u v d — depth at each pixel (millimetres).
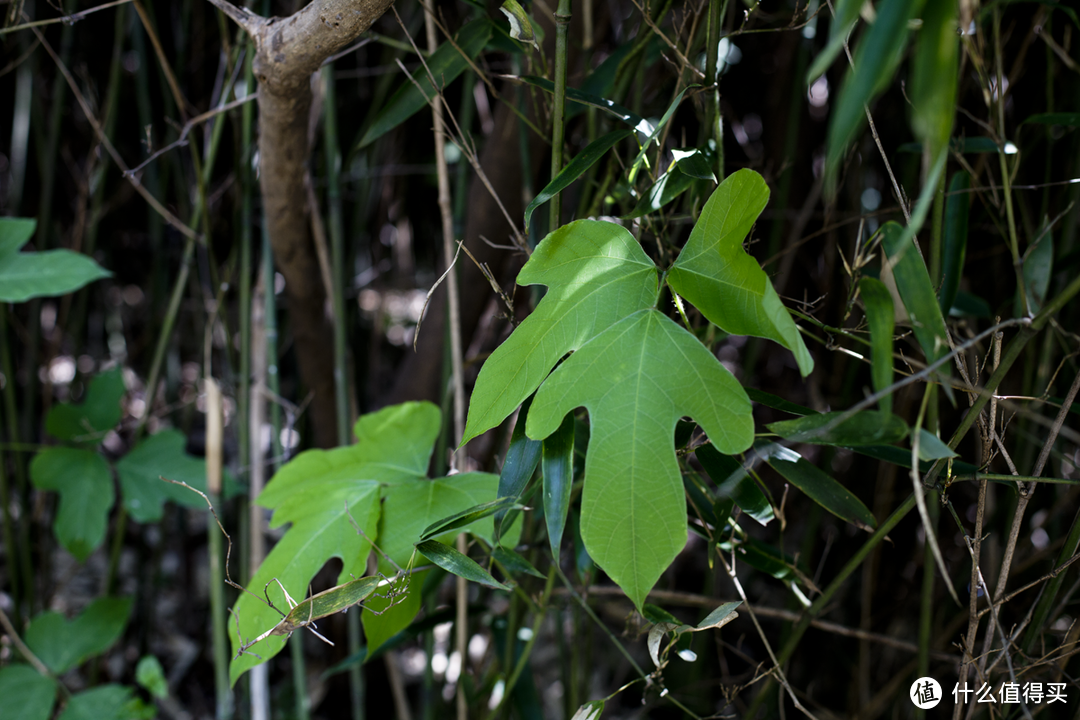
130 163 1494
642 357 682
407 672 1430
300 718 1009
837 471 1383
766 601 1483
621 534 669
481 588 1088
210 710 1398
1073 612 991
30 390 1341
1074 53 985
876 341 650
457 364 905
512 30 758
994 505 1147
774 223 1195
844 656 1254
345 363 1003
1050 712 940
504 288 1182
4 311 1158
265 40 768
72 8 1189
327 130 975
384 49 1229
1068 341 980
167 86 1231
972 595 765
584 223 708
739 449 663
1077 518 754
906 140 1132
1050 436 740
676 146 1181
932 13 564
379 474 832
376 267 1461
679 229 874
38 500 1300
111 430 1082
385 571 775
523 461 728
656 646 728
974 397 748
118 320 1845
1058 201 1006
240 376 1010
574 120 979
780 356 1592
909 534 1250
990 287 1141
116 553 1196
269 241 964
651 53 882
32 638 1078
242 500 1053
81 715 1044
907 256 659
